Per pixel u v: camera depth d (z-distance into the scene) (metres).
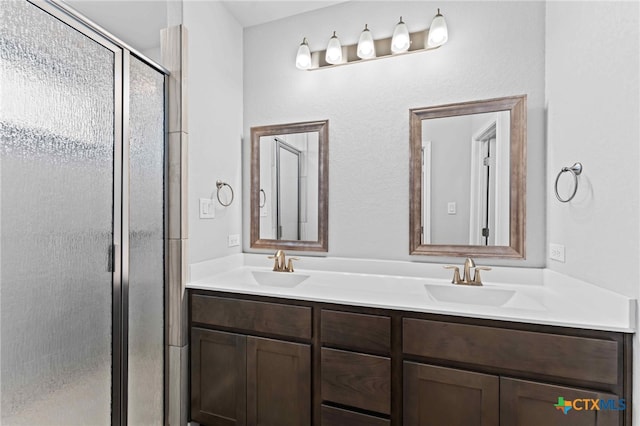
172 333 1.71
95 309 1.30
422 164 1.84
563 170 1.30
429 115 1.83
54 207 1.14
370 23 1.95
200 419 1.67
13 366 1.02
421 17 1.85
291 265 2.01
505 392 1.18
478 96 1.75
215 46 1.97
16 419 1.03
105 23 2.07
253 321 1.58
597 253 1.18
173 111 1.71
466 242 1.77
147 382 1.58
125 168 1.42
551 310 1.26
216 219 1.97
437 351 1.28
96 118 1.30
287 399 1.51
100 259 1.32
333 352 1.43
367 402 1.38
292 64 2.13
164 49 1.73
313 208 2.07
